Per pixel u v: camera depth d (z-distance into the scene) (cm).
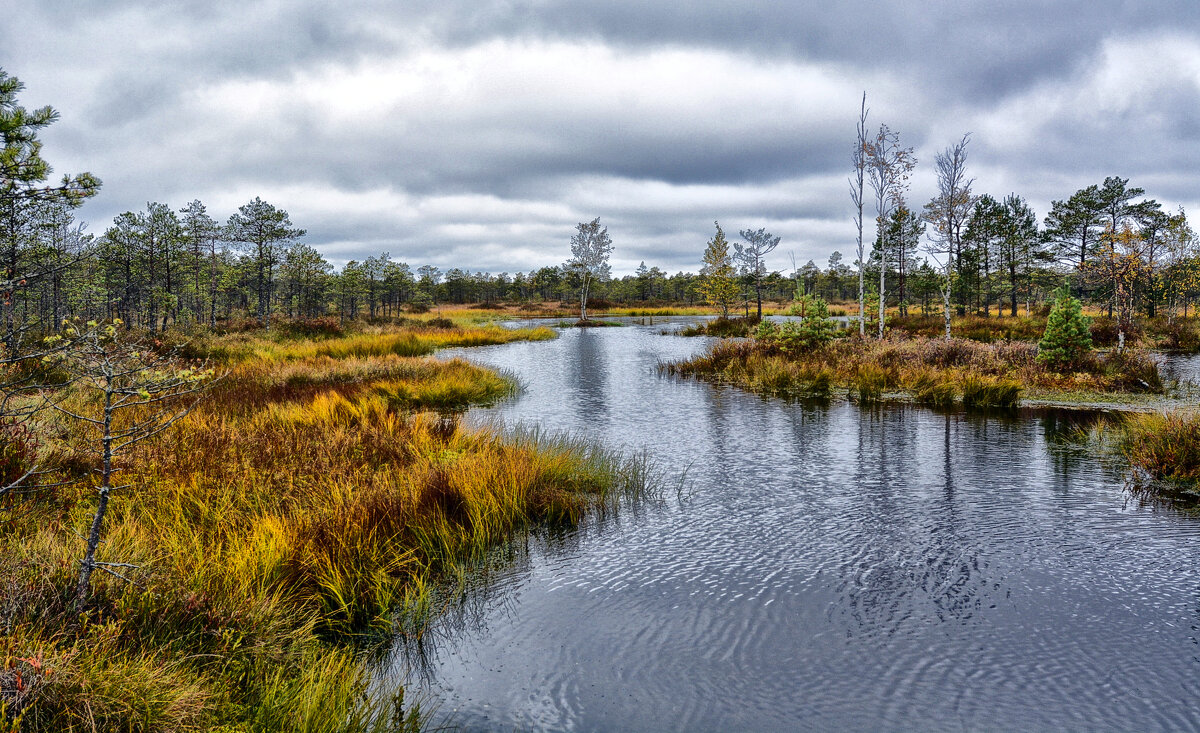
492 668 391
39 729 252
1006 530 611
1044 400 1337
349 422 1027
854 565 539
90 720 251
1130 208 3847
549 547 582
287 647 371
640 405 1382
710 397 1492
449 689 368
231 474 633
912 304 6081
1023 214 4497
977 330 2938
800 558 555
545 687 370
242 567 427
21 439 591
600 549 578
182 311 2866
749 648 412
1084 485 749
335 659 385
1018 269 4856
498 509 628
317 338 2872
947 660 395
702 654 406
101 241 2425
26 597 326
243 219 3578
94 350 338
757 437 1046
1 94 372
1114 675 375
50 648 279
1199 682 366
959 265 4466
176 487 586
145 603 353
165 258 2769
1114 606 460
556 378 1864
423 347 2603
